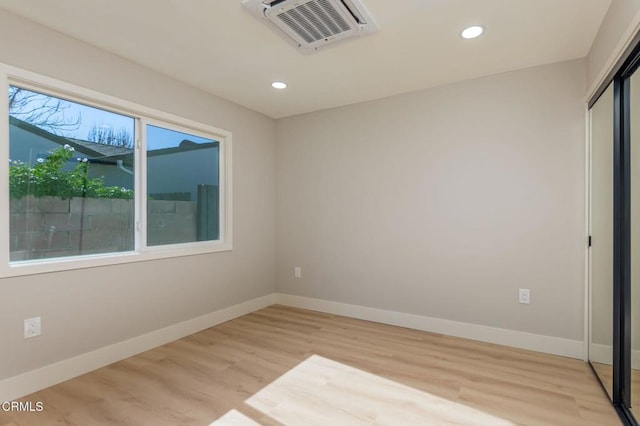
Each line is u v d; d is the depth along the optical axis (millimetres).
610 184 2070
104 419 1798
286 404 1943
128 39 2312
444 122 3092
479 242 2938
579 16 2020
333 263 3756
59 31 2209
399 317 3334
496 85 2857
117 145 2645
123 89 2580
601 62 2102
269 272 4090
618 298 1877
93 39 2309
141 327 2697
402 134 3316
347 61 2627
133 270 2656
